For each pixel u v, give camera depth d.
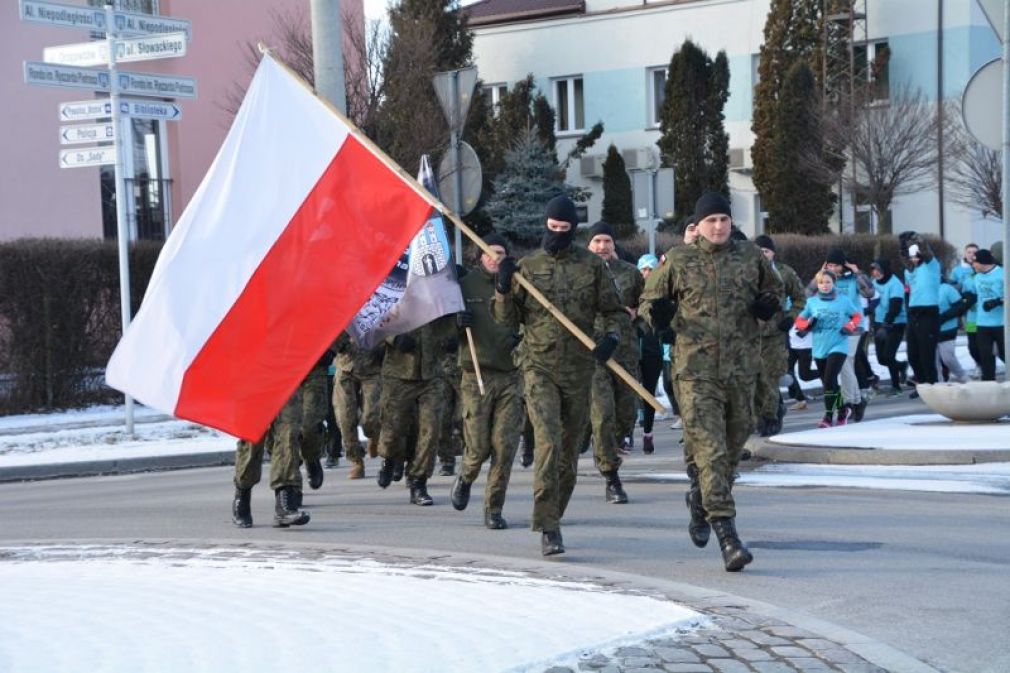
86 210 28.06
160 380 8.77
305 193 9.10
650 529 10.15
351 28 27.38
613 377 12.14
